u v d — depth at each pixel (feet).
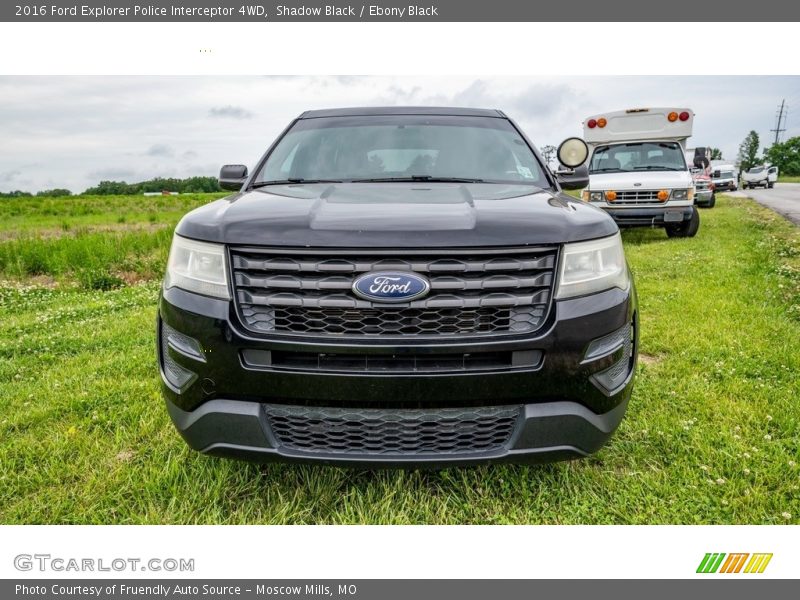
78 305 20.06
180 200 118.83
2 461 8.56
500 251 6.47
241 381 6.70
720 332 14.52
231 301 6.69
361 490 7.97
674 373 11.95
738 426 9.43
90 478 8.13
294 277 6.55
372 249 6.40
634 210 32.24
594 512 7.47
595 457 8.59
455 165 10.41
